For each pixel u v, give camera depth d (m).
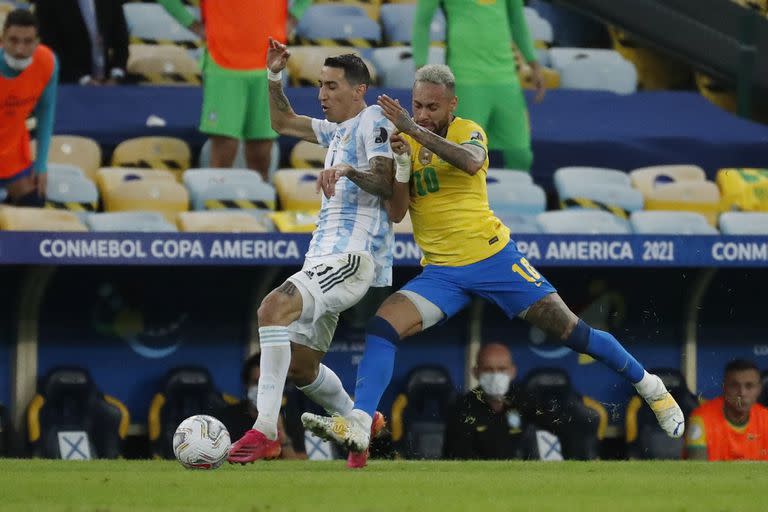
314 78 41.91
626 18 45.72
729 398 35.69
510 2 40.66
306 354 24.61
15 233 32.94
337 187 23.72
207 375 36.03
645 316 39.75
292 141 40.78
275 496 18.20
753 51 46.59
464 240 23.89
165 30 43.91
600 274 39.50
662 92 44.00
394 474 22.73
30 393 35.53
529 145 41.12
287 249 34.56
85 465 25.50
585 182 41.00
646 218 39.91
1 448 34.91
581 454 37.22
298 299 23.12
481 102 40.09
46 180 36.50
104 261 33.53
